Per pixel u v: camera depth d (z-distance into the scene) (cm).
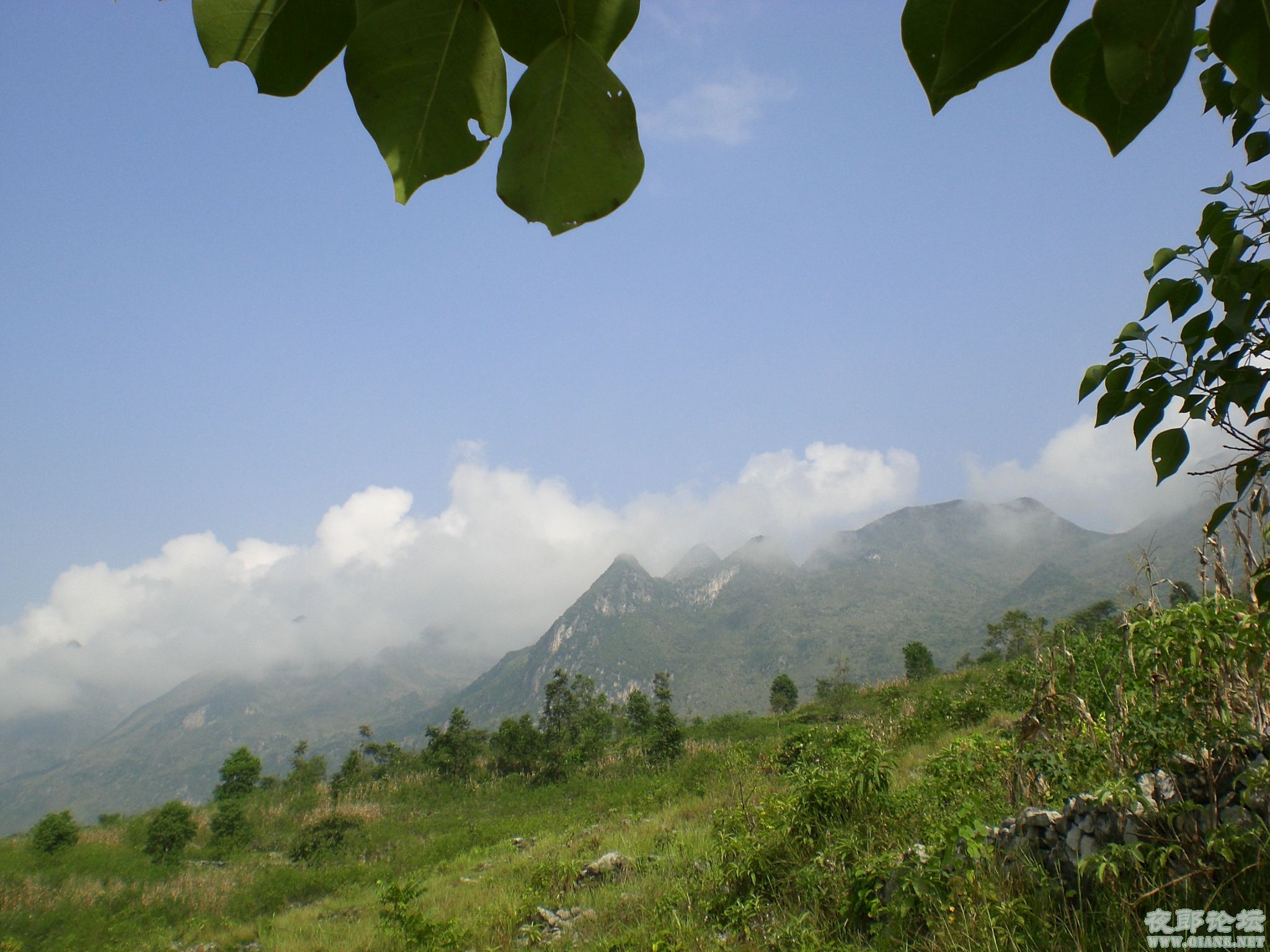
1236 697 403
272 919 1319
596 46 48
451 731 3166
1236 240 159
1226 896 355
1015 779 586
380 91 48
